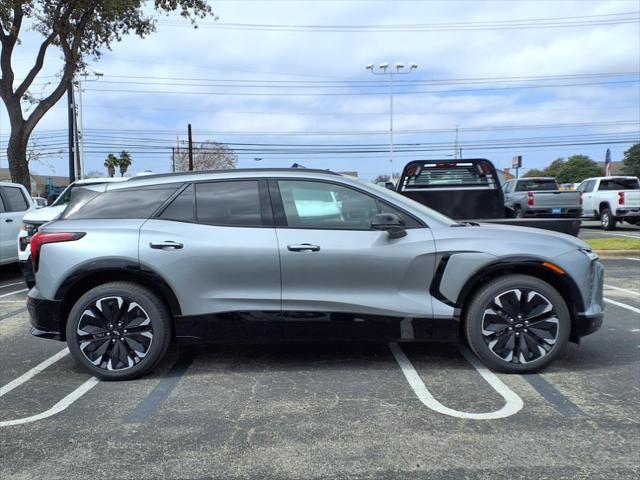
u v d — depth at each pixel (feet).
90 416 13.15
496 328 15.26
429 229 15.43
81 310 15.19
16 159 53.42
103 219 15.65
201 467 10.74
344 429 12.28
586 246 15.81
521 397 13.93
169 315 15.46
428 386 14.76
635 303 25.11
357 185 15.67
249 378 15.57
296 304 15.15
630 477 10.18
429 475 10.35
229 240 15.10
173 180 15.99
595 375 15.48
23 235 28.30
